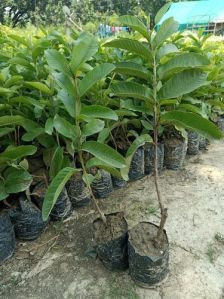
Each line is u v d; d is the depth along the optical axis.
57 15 27.20
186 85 1.63
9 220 2.19
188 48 3.20
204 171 3.41
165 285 1.96
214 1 25.66
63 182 1.61
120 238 1.96
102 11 33.78
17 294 1.97
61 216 2.55
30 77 2.45
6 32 4.34
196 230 2.46
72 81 1.65
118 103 2.55
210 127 1.54
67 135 1.77
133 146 1.77
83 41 1.56
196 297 1.89
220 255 2.21
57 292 1.97
